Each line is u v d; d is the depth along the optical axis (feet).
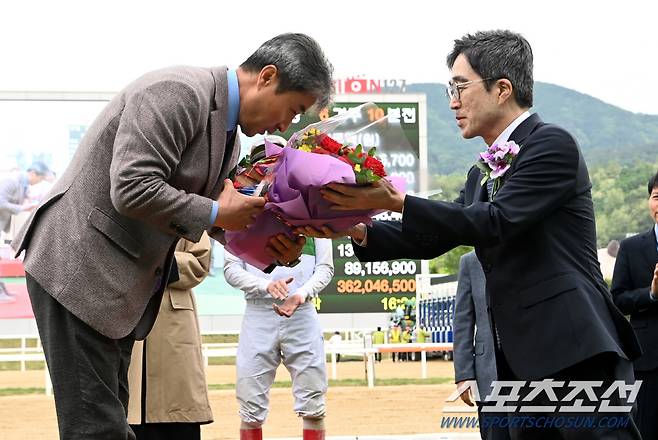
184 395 20.66
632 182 272.72
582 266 13.70
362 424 35.32
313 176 12.97
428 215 13.01
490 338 20.56
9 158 58.59
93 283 12.91
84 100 59.26
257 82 13.30
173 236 13.51
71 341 13.03
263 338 24.71
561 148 13.56
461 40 14.52
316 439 24.91
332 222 13.56
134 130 12.52
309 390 24.72
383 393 45.60
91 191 12.99
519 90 14.16
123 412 13.34
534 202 13.34
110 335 13.05
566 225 13.73
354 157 13.16
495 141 14.33
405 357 74.74
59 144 58.95
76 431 12.98
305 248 18.12
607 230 266.57
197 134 13.08
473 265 20.93
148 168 12.44
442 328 52.34
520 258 13.66
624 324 13.67
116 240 12.95
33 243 13.24
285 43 13.33
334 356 55.11
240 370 24.84
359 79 52.29
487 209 13.20
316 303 55.62
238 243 14.46
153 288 13.60
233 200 13.03
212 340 90.84
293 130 43.98
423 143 52.37
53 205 13.23
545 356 13.35
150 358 20.47
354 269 56.08
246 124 13.55
